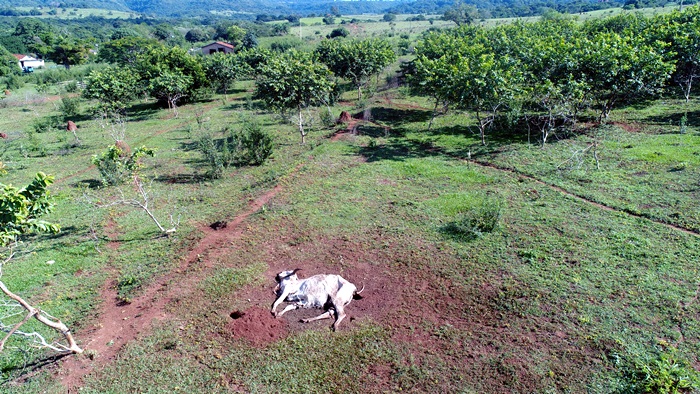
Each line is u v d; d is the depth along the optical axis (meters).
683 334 7.53
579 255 9.98
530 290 8.96
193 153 20.23
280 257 10.86
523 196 13.28
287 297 9.16
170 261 10.80
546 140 18.25
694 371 6.77
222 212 13.54
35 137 23.70
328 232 11.88
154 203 14.62
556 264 9.74
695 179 13.17
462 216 12.24
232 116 27.92
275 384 7.18
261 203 14.05
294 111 23.61
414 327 8.27
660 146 16.25
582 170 14.72
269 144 17.95
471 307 8.69
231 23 95.69
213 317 8.73
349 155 18.17
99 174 18.00
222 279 9.92
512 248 10.52
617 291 8.70
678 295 8.44
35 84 48.56
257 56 37.03
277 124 24.48
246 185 15.67
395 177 15.56
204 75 33.62
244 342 8.07
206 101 34.31
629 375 6.83
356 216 12.69
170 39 88.94
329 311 8.73
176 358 7.75
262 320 8.54
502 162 16.20
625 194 12.74
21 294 9.77
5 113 33.22
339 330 8.28
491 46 26.45
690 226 10.73
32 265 10.95
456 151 18.12
